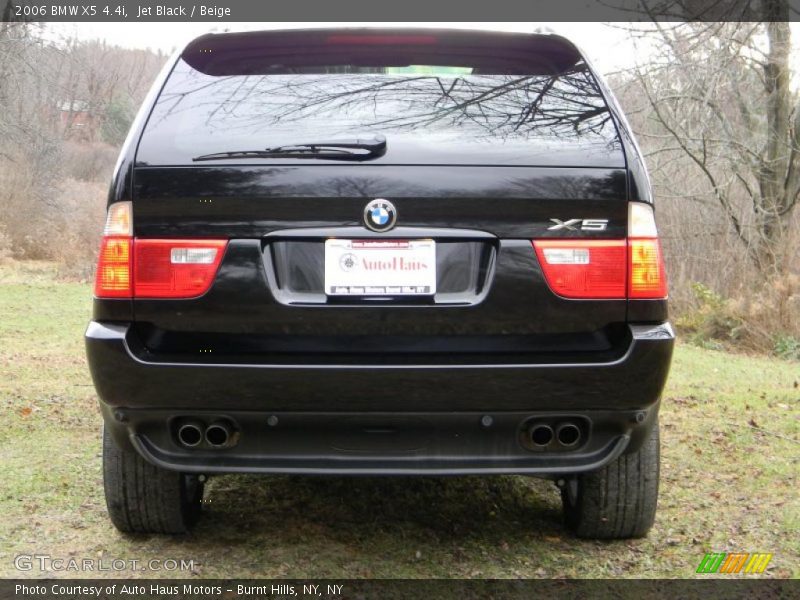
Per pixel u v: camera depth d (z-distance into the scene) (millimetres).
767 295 11523
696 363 8633
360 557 3012
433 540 3188
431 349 2490
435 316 2469
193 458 2564
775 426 5203
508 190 2469
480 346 2498
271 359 2461
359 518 3414
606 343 2541
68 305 11289
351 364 2439
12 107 21031
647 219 2535
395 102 2646
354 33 2857
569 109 2650
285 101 2658
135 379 2473
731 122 12805
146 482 2949
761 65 12180
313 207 2461
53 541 3098
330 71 2830
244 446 2568
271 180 2467
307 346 2488
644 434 2662
